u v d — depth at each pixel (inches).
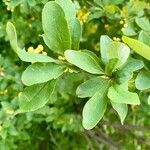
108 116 13.7
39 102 6.1
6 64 10.5
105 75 6.2
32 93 6.1
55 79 6.1
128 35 8.7
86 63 5.9
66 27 6.0
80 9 10.3
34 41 10.9
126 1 11.2
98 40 11.9
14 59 11.4
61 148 14.6
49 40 6.1
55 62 6.0
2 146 10.7
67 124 11.8
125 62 6.4
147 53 5.8
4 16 11.1
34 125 12.8
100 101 6.0
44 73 5.9
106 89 6.1
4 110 9.8
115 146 14.6
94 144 15.1
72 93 10.6
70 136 14.5
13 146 10.9
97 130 14.3
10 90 10.6
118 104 6.1
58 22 6.0
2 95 10.5
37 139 13.5
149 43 6.7
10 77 10.3
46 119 11.5
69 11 6.4
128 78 6.1
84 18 10.3
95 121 5.9
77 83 10.1
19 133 11.0
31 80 5.8
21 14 11.0
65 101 12.2
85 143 14.9
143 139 14.8
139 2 10.1
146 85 6.4
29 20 11.1
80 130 12.4
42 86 6.2
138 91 7.6
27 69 5.8
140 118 13.7
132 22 10.0
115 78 6.2
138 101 5.6
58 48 6.1
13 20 10.9
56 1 6.3
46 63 5.9
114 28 11.1
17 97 9.8
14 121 10.2
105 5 10.1
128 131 14.7
